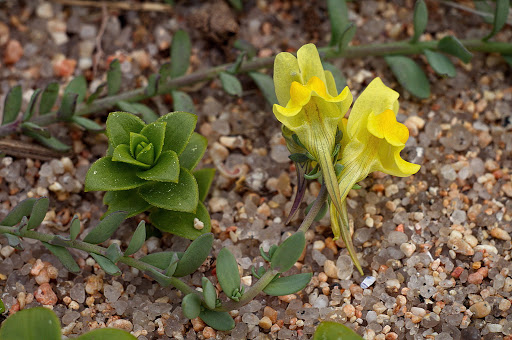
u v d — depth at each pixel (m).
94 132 0.17
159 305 0.16
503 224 0.17
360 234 0.17
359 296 0.16
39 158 0.18
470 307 0.16
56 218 0.17
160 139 0.16
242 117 0.18
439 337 0.16
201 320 0.16
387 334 0.16
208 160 0.18
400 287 0.17
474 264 0.17
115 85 0.18
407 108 0.18
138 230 0.15
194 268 0.16
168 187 0.16
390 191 0.17
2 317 0.16
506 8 0.18
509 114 0.18
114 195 0.16
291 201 0.17
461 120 0.18
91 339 0.15
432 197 0.17
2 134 0.17
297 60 0.16
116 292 0.16
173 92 0.18
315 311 0.16
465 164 0.18
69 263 0.16
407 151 0.18
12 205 0.17
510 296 0.16
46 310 0.15
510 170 0.18
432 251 0.17
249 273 0.17
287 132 0.16
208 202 0.18
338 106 0.16
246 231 0.17
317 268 0.17
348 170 0.16
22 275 0.17
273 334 0.16
